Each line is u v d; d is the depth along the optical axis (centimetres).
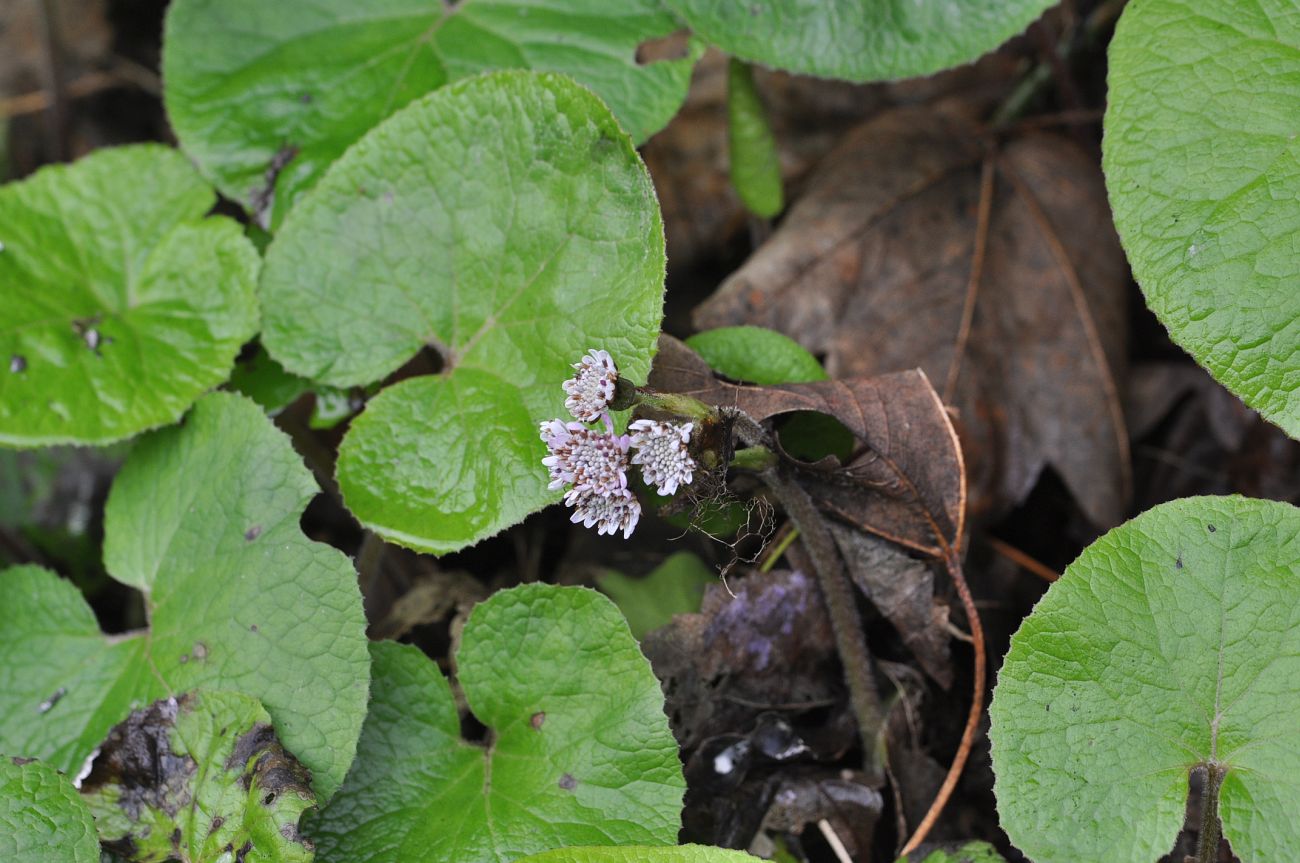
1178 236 85
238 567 86
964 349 94
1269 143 84
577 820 84
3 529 98
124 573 88
